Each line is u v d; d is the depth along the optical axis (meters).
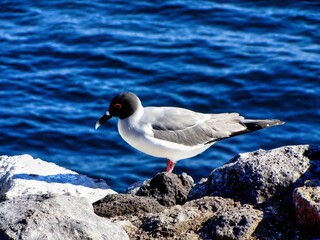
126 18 24.19
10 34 23.27
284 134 18.61
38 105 19.91
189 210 8.81
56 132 18.78
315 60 21.48
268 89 20.33
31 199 8.48
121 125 13.28
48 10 24.69
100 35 23.14
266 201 8.89
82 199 8.70
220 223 8.45
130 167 17.50
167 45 22.52
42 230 7.73
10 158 12.62
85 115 19.45
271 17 23.75
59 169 12.46
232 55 21.89
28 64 21.73
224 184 9.36
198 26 23.55
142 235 8.55
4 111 19.59
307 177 9.02
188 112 13.62
